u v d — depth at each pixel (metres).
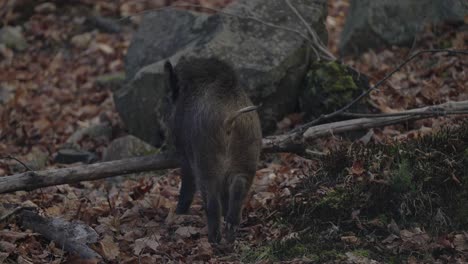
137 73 13.94
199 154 9.01
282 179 11.18
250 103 9.30
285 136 10.91
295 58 13.33
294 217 9.77
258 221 9.90
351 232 9.27
